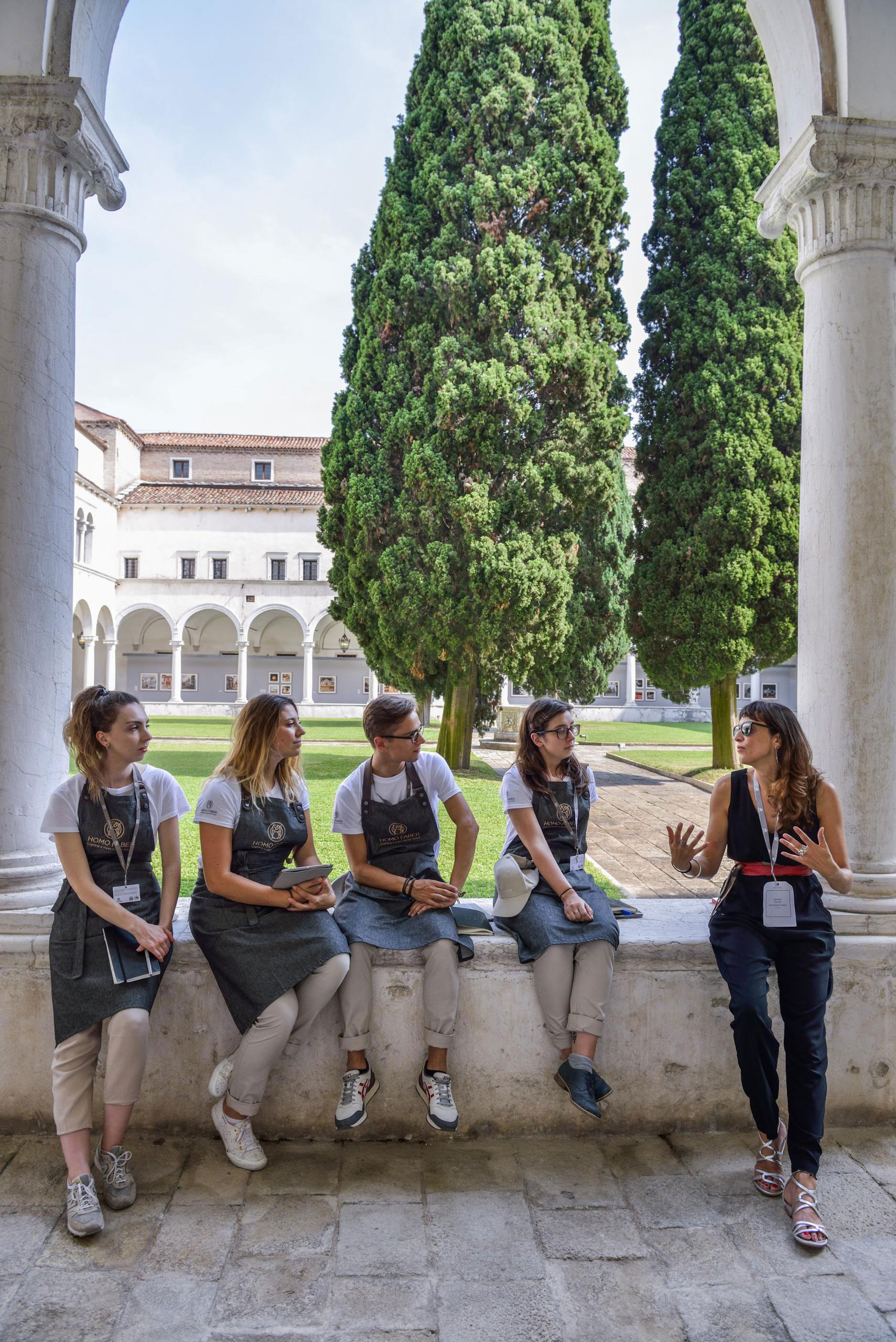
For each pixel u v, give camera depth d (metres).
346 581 13.79
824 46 3.39
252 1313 2.22
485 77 12.63
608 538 14.91
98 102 3.49
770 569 12.67
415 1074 3.14
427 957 3.07
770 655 13.22
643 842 8.03
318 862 3.28
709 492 13.05
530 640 12.45
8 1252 2.45
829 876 2.87
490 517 12.13
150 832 2.99
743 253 13.05
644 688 42.41
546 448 12.58
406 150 13.55
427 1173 2.92
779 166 3.63
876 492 3.28
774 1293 2.33
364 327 13.90
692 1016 3.22
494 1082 3.18
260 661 41.81
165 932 2.93
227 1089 2.96
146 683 41.56
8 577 3.11
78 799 2.90
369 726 3.24
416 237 12.99
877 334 3.31
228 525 39.19
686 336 13.21
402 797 3.30
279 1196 2.76
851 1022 3.25
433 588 12.21
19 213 3.13
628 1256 2.47
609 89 13.56
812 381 3.46
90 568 35.12
